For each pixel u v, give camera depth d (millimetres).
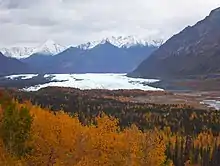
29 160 42812
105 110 165625
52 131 45875
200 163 110562
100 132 48938
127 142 50406
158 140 52781
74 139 46094
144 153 50688
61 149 44562
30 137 44938
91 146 46625
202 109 198375
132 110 172500
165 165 63156
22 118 45000
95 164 44969
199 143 122312
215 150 115625
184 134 135625
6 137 44344
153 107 190250
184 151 112125
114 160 47562
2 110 48781
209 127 148000
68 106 161250
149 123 145750
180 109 186125
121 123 140750
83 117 128750
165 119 155875
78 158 44812
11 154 42469
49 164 43500
